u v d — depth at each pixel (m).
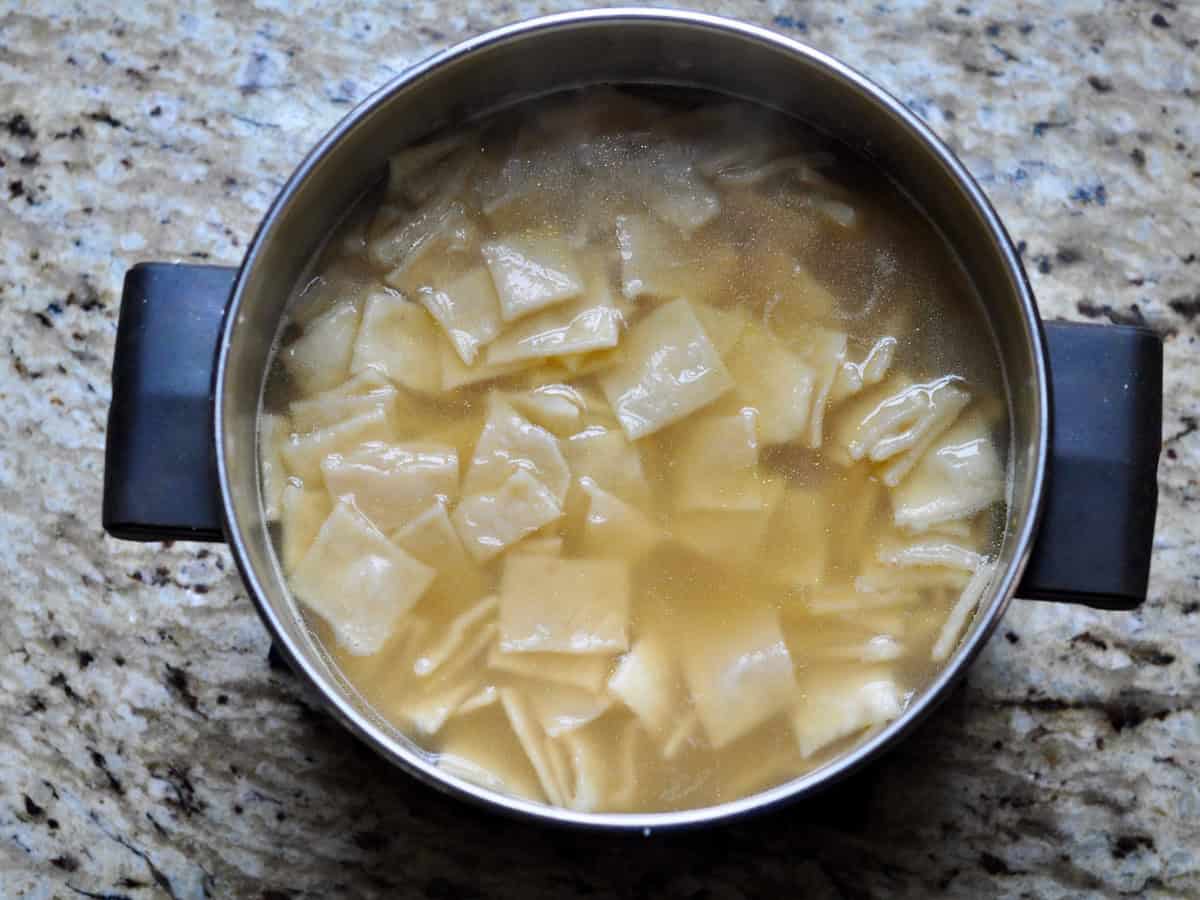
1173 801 0.59
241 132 0.62
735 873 0.58
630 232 0.54
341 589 0.52
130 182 0.62
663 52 0.53
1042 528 0.49
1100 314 0.61
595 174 0.54
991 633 0.46
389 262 0.54
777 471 0.52
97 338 0.62
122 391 0.49
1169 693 0.59
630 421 0.53
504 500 0.52
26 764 0.59
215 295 0.50
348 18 0.63
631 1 0.63
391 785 0.59
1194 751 0.59
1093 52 0.63
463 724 0.51
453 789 0.46
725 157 0.54
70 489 0.61
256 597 0.47
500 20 0.63
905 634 0.51
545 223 0.54
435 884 0.58
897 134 0.51
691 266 0.54
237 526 0.47
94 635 0.60
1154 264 0.61
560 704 0.51
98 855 0.59
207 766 0.59
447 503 0.52
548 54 0.52
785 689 0.51
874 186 0.54
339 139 0.50
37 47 0.63
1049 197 0.62
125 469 0.49
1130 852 0.58
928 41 0.63
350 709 0.47
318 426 0.53
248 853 0.59
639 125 0.54
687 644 0.52
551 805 0.50
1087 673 0.59
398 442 0.53
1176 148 0.62
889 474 0.52
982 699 0.59
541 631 0.52
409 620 0.52
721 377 0.53
